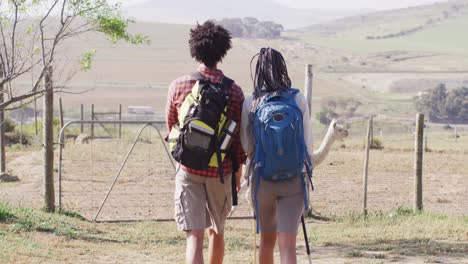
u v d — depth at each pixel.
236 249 14.01
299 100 8.43
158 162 31.66
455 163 35.72
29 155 35.09
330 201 23.41
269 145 8.06
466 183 29.09
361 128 108.38
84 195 23.20
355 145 44.69
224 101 8.16
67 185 25.33
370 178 29.20
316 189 25.89
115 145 38.03
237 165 8.49
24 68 14.97
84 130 50.38
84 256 12.62
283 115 8.09
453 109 189.00
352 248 13.94
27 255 12.02
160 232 16.34
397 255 13.02
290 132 8.05
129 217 19.28
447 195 25.92
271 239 8.71
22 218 15.30
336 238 15.48
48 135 17.95
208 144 8.06
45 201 18.05
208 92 8.15
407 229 16.42
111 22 15.72
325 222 19.05
